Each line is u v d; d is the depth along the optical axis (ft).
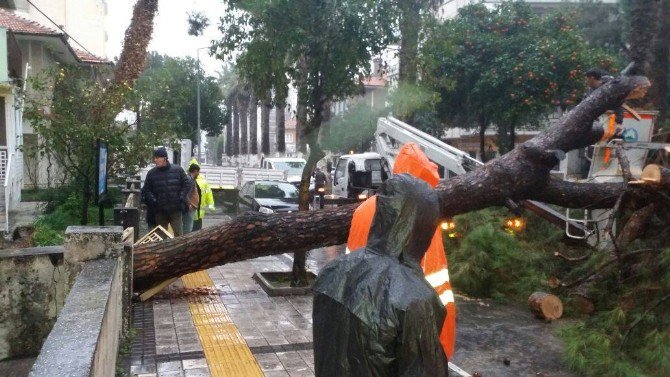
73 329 9.08
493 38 54.75
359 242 9.95
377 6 25.79
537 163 20.25
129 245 18.69
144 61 54.49
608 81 20.99
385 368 4.85
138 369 16.25
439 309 5.29
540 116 66.85
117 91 39.19
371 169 56.70
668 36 38.45
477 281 26.11
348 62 25.67
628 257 22.74
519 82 52.65
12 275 17.07
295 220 19.71
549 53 52.42
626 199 22.59
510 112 54.90
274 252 20.03
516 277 26.37
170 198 29.45
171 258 19.81
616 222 25.59
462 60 54.85
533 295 23.41
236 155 177.58
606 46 63.26
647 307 20.02
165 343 18.47
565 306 23.97
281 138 124.88
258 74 26.48
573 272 25.07
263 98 27.78
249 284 27.37
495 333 21.39
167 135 45.88
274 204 53.88
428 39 29.09
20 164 50.24
